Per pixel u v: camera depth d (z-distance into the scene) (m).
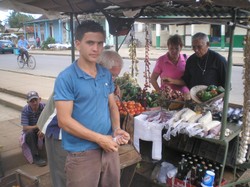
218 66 3.40
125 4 2.77
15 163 3.82
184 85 3.80
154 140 2.88
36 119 3.84
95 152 1.90
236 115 2.87
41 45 31.02
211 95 2.89
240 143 2.82
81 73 1.80
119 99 3.30
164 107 3.28
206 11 3.13
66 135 1.91
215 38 19.45
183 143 3.21
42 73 12.22
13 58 21.27
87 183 1.91
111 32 3.44
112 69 2.55
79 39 1.80
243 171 3.12
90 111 1.83
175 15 3.66
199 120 2.71
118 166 2.03
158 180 3.14
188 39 19.80
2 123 5.56
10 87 8.75
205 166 2.86
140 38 24.91
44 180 3.00
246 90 2.67
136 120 2.98
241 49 17.44
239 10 2.38
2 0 2.95
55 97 1.78
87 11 3.49
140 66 12.47
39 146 3.79
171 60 3.93
